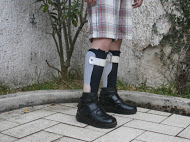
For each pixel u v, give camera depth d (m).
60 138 1.52
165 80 2.74
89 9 1.75
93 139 1.51
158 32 2.67
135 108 2.00
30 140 1.49
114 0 1.72
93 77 1.74
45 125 1.72
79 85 2.72
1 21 2.29
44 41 2.72
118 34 1.95
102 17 1.69
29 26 2.55
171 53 2.69
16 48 2.45
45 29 2.72
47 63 2.58
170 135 1.59
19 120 1.80
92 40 1.80
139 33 2.74
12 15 2.38
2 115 1.89
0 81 2.33
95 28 1.70
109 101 2.00
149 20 2.68
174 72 2.71
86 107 1.74
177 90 2.69
